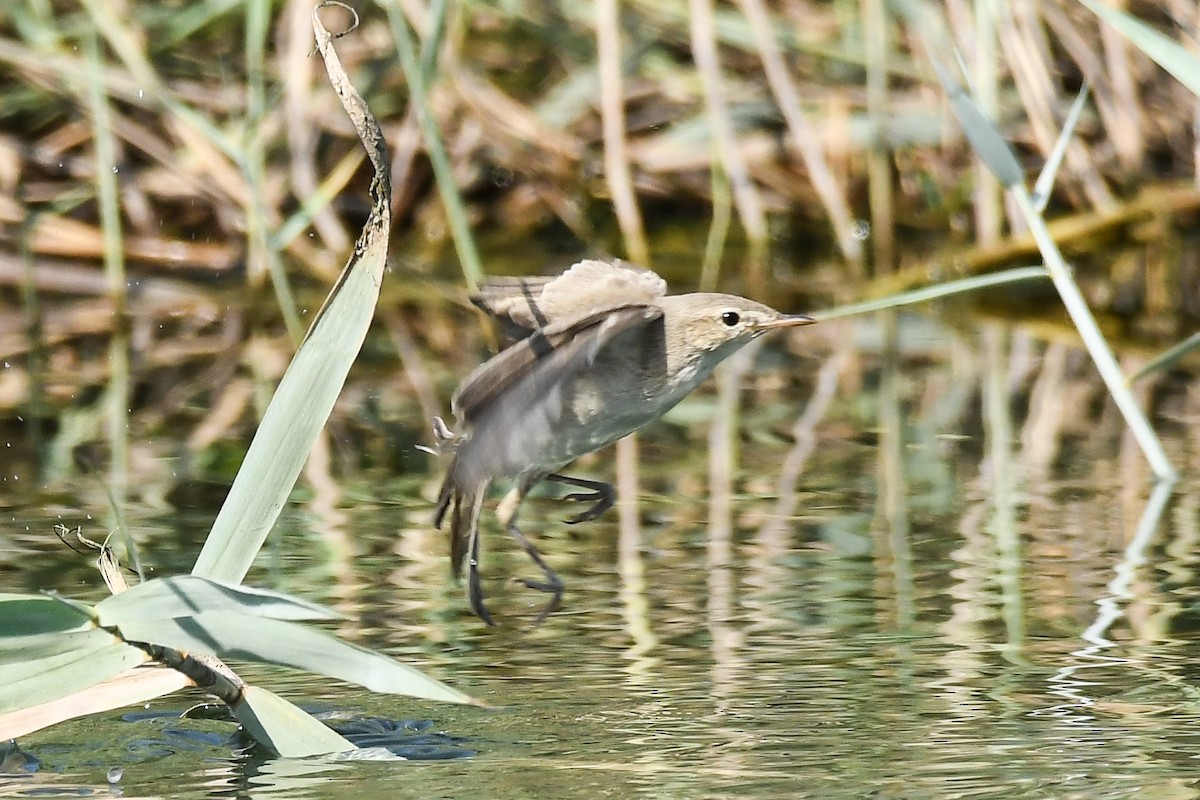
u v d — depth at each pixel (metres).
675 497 9.97
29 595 5.49
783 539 8.91
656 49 17.17
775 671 6.72
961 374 13.52
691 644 7.09
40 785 5.59
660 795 5.41
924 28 10.77
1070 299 9.84
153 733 6.17
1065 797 5.34
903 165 17.44
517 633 7.27
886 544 8.76
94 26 14.55
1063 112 16.84
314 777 5.66
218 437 11.09
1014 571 8.19
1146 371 9.97
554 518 9.56
